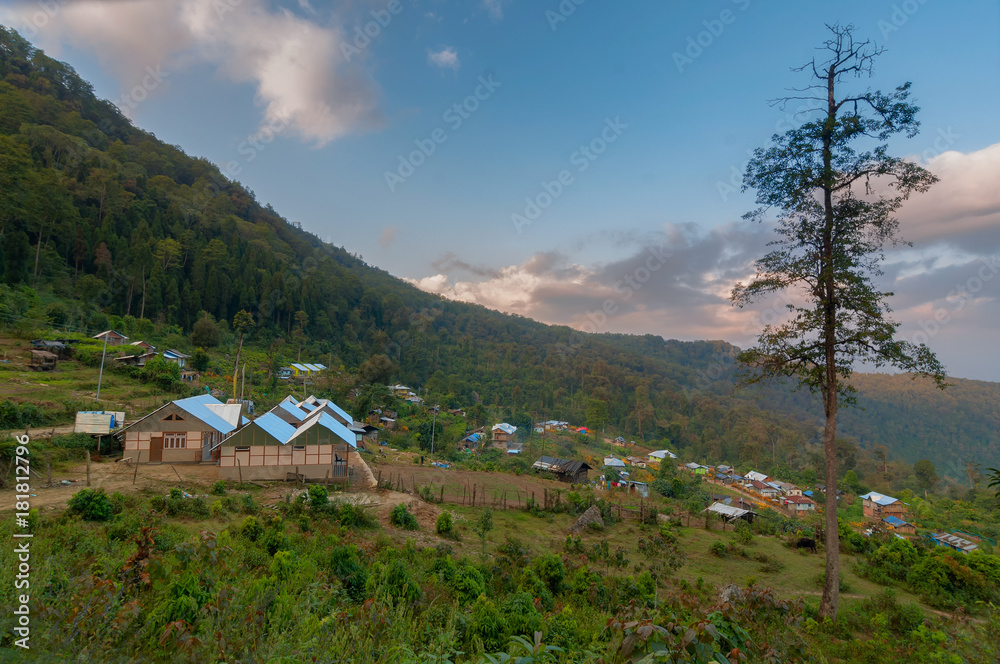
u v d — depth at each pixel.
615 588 13.65
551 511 27.25
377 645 5.43
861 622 12.91
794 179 13.91
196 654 4.07
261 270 96.56
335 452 25.42
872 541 25.16
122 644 4.44
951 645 8.68
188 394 41.19
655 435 108.06
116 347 46.78
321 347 95.62
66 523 12.13
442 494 25.88
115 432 24.75
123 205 81.38
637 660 3.34
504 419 92.56
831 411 13.81
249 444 23.53
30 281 54.97
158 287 70.12
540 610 9.62
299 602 6.47
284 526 14.89
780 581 18.94
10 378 33.09
